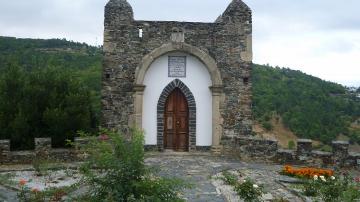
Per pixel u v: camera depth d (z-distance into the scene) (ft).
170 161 60.23
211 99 68.44
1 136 64.69
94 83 104.42
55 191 30.48
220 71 67.77
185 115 69.05
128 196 24.57
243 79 68.08
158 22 66.80
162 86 67.87
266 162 61.67
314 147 113.19
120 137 25.95
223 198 39.86
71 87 69.10
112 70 66.28
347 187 39.47
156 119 67.87
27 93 66.08
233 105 67.87
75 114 65.41
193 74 68.39
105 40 66.13
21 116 63.52
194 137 68.54
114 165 24.81
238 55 67.92
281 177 50.49
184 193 41.42
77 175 49.47
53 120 63.41
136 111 66.28
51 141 61.77
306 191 41.96
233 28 67.82
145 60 66.39
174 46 66.74
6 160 55.88
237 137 65.00
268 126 129.18
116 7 66.23
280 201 38.88
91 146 26.71
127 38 66.39
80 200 25.55
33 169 52.85
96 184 26.08
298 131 127.75
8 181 40.55
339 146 58.49
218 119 67.46
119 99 66.44
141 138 26.18
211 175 50.83
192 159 62.39
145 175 26.07
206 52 67.56
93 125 72.18
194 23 67.41
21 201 33.01
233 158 64.85
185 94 68.49
